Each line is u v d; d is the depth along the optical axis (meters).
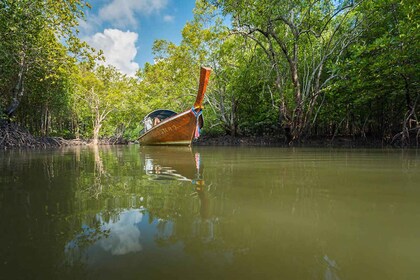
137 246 0.97
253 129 17.39
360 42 11.02
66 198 1.73
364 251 0.92
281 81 12.62
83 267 0.81
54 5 10.75
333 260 0.85
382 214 1.36
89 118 28.16
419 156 5.14
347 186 2.13
